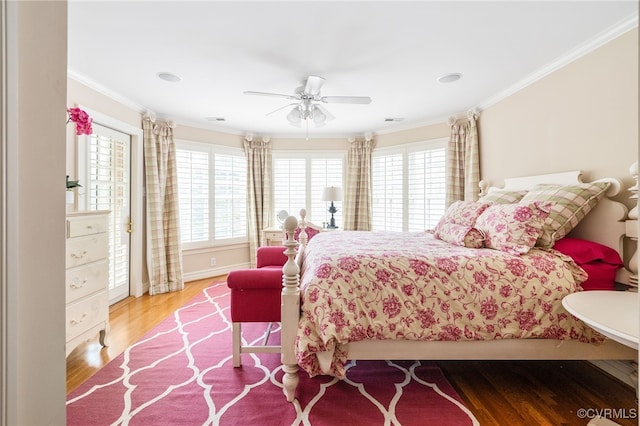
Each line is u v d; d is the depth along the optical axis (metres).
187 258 4.45
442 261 1.74
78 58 2.50
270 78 2.90
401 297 1.66
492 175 3.48
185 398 1.74
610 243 2.01
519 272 1.71
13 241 0.54
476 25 2.06
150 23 2.02
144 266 3.87
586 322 1.21
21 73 0.56
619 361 1.93
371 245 2.31
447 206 4.06
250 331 2.70
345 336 1.58
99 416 1.59
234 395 1.77
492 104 3.47
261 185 5.18
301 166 5.26
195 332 2.69
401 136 4.76
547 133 2.68
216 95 3.36
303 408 1.66
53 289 0.64
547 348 1.68
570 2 1.83
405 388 1.85
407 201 4.68
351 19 1.99
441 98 3.46
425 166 4.44
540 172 2.77
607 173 2.14
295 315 1.68
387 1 1.82
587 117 2.29
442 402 1.71
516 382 1.92
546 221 1.98
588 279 1.76
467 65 2.64
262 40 2.24
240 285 1.97
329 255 1.88
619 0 1.80
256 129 4.92
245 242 5.10
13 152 0.54
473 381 1.93
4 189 0.52
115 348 2.39
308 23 2.03
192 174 4.44
